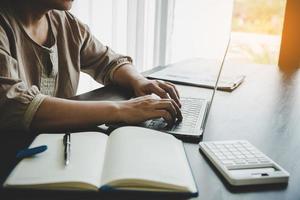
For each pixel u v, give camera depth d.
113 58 1.23
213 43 2.29
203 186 0.49
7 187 0.45
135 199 0.45
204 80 1.22
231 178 0.49
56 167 0.49
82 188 0.45
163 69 1.44
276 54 2.28
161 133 0.65
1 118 0.69
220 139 0.69
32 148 0.55
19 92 0.71
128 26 2.22
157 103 0.76
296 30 2.00
